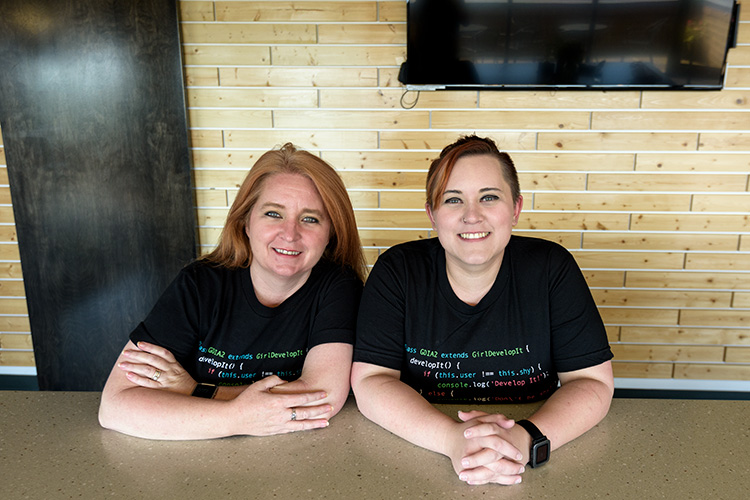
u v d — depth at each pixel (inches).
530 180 117.4
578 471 37.4
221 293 52.4
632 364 124.0
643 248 119.0
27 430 43.2
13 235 121.8
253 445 41.1
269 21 112.7
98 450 40.3
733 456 38.9
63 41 107.3
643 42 105.4
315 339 50.8
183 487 35.6
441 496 34.7
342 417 45.9
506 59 108.0
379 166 118.4
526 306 50.4
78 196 113.2
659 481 36.0
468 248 46.6
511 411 45.8
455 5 104.9
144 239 115.0
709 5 102.2
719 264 118.6
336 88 115.2
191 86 115.6
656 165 115.4
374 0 111.2
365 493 35.0
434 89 111.1
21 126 110.5
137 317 118.0
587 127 114.6
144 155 111.7
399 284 51.5
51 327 118.6
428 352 50.9
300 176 50.0
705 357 122.6
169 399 43.4
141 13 106.7
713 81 107.3
